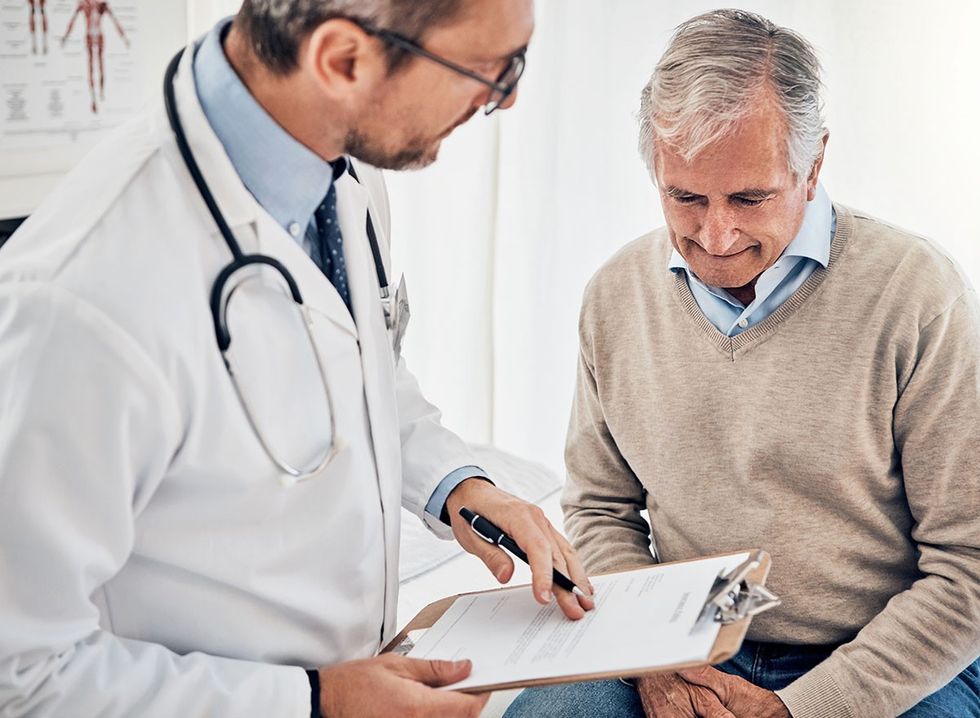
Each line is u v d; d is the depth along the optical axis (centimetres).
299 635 114
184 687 101
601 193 234
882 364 127
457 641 116
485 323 259
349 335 112
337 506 111
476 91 100
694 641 100
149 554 105
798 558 135
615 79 225
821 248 129
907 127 195
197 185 101
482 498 131
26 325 93
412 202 254
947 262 128
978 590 127
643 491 156
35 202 192
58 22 188
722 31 120
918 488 130
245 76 103
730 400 135
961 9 186
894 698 126
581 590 118
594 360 148
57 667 98
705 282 132
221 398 100
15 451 91
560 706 146
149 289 96
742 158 119
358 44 95
